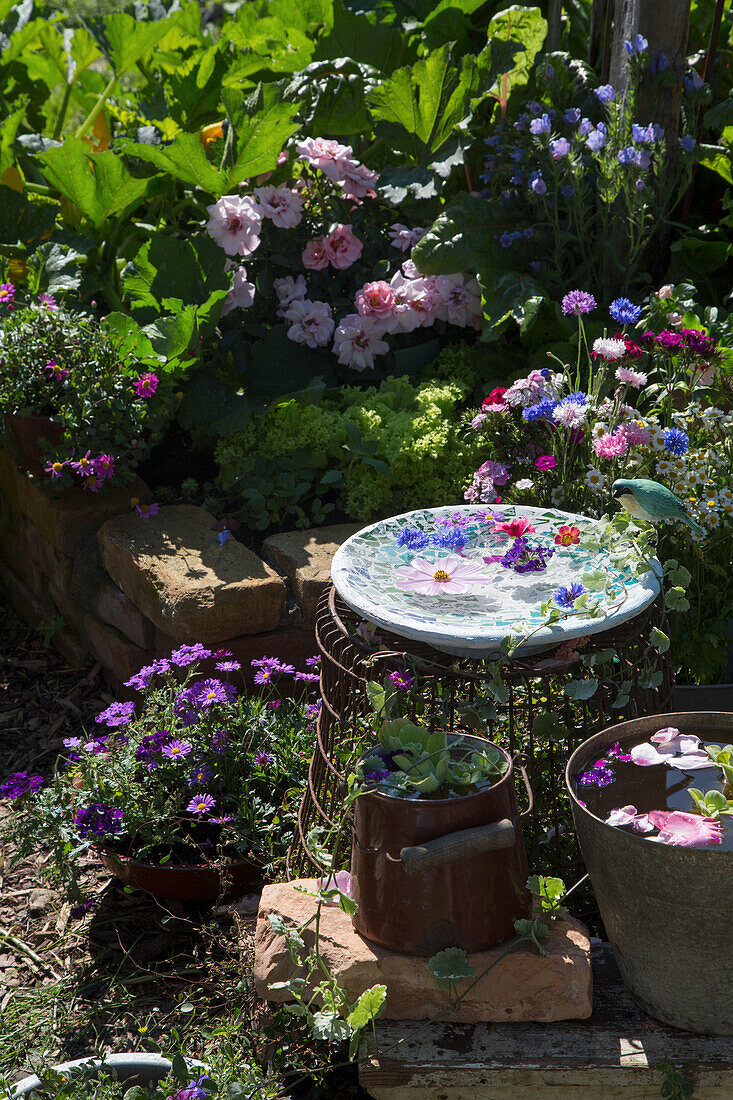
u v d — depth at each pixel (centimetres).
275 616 325
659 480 279
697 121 416
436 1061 186
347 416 372
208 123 500
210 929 249
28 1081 196
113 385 360
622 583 222
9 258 455
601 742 207
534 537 248
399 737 199
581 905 229
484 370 408
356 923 201
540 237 382
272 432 372
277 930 196
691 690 278
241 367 400
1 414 370
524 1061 185
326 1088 210
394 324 401
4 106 515
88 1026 235
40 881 285
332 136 468
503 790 189
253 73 500
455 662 222
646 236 388
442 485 367
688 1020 188
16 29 533
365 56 482
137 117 511
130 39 509
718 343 335
